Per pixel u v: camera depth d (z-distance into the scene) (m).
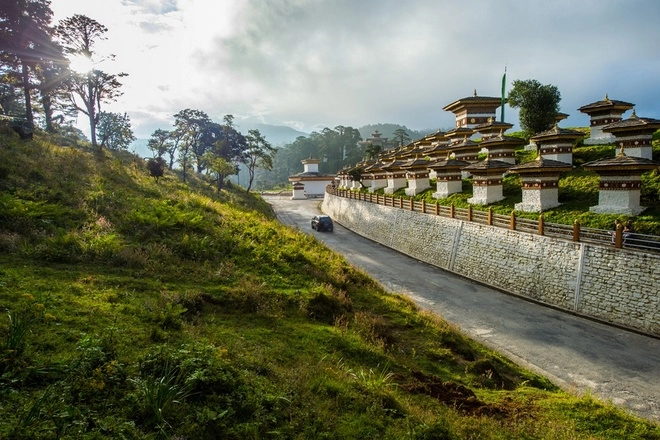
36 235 13.35
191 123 68.38
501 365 12.95
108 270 12.22
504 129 37.78
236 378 6.91
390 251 34.12
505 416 8.64
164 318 8.93
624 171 20.59
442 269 27.64
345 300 14.50
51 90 47.22
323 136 159.62
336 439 6.20
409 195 40.62
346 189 58.16
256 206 54.81
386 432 6.62
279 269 16.41
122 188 23.12
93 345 6.73
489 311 19.11
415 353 12.07
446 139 48.28
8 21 40.94
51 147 28.52
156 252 14.57
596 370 13.42
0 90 51.72
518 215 24.80
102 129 65.25
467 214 26.56
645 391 12.14
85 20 45.56
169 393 5.88
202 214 22.06
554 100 36.78
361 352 10.59
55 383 5.72
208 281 13.20
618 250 17.20
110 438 4.87
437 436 6.72
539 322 17.69
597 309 17.84
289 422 6.30
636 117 25.47
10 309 7.79
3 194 15.71
